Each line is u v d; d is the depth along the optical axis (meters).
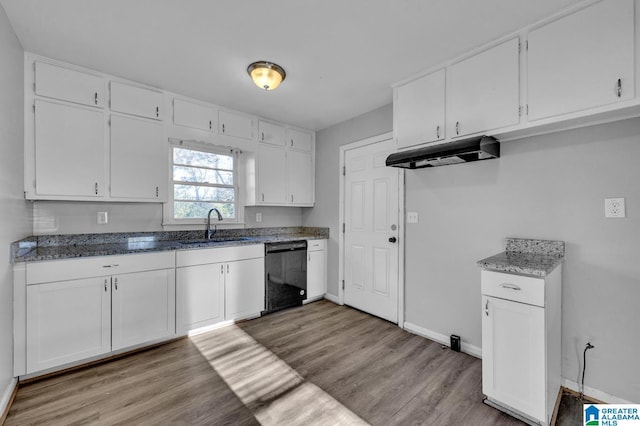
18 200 1.98
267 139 3.56
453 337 2.40
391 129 3.04
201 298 2.66
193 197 3.19
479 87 2.00
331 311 3.34
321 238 3.73
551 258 1.82
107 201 2.56
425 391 1.85
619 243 1.68
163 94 2.77
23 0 1.59
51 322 1.94
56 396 1.77
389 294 3.03
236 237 3.52
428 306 2.65
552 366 1.61
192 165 3.17
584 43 1.55
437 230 2.57
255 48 2.08
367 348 2.44
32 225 2.30
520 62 1.80
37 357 1.89
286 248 3.34
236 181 3.55
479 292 2.30
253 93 2.85
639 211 1.62
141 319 2.31
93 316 2.10
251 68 2.31
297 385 1.91
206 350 2.38
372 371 2.08
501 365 1.62
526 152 2.02
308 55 2.16
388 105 3.07
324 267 3.79
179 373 2.04
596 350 1.76
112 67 2.36
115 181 2.50
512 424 1.56
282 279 3.31
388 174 3.05
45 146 2.19
